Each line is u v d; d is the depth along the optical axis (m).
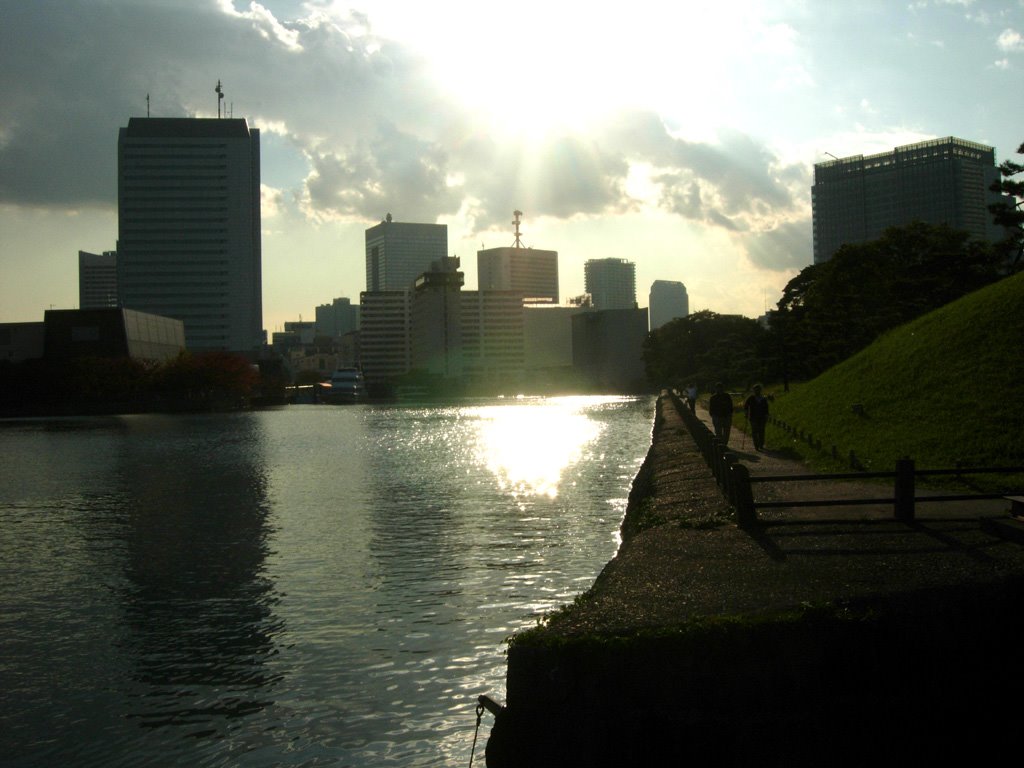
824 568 14.27
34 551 33.47
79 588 27.03
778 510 20.47
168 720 16.42
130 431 135.00
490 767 10.98
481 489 49.06
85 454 87.56
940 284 69.31
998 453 26.17
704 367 152.12
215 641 21.11
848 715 11.29
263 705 17.00
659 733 10.92
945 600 12.26
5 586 27.44
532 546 30.95
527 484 50.88
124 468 70.81
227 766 14.54
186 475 63.72
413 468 63.47
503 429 112.56
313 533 35.56
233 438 111.06
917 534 16.66
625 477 53.34
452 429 117.31
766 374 90.69
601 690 10.92
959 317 38.81
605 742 10.88
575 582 25.48
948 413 31.00
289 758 14.71
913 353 39.38
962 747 11.56
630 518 29.95
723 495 23.67
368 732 15.57
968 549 15.09
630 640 11.00
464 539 32.81
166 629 22.28
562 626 11.66
